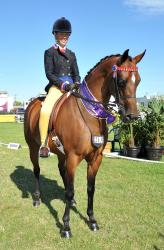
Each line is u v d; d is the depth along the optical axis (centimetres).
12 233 504
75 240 486
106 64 476
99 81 484
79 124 479
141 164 1009
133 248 462
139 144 1131
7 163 1010
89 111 480
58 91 543
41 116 539
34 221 551
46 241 483
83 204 629
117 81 450
